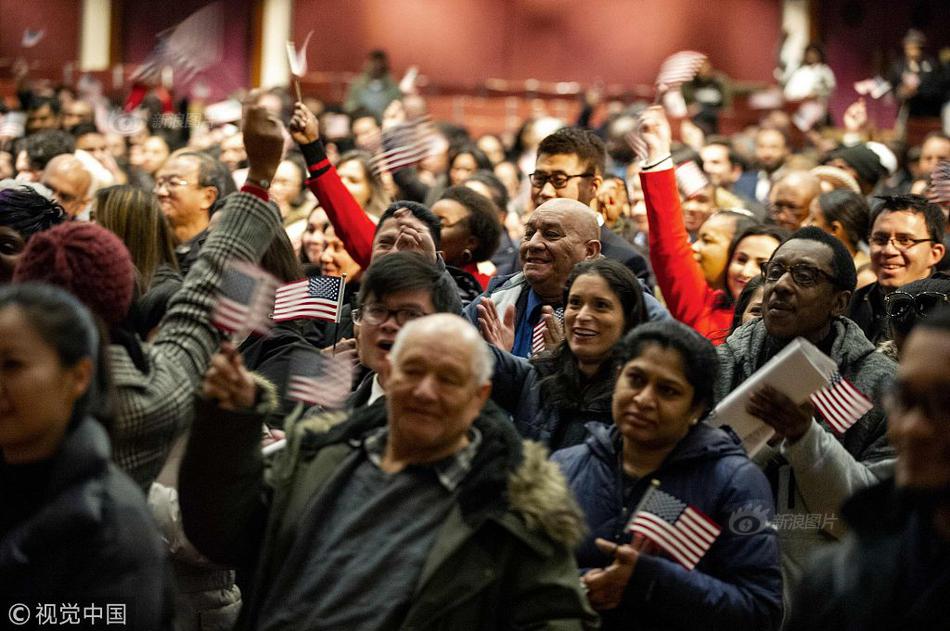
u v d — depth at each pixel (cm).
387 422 333
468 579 308
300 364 457
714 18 2602
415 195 858
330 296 476
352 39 2597
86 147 948
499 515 311
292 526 321
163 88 1227
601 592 345
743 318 515
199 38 465
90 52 2444
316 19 2584
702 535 352
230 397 313
